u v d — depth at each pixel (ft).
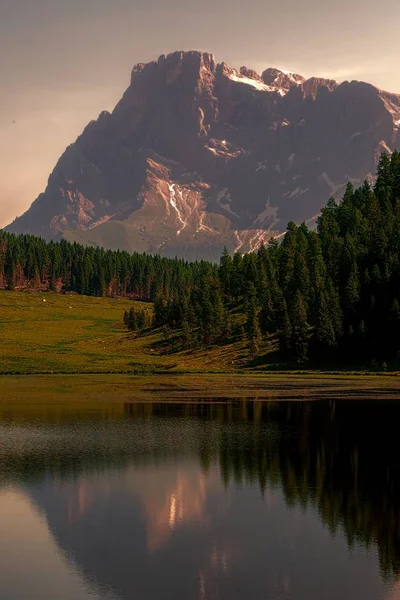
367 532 142.31
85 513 156.25
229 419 292.20
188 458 211.20
